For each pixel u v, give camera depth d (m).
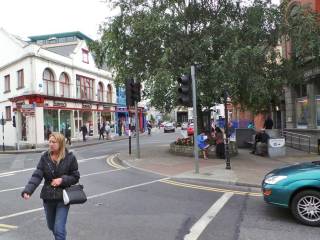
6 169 16.95
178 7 18.45
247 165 15.37
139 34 18.19
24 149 31.03
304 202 7.30
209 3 18.70
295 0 20.64
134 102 18.47
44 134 33.94
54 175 5.38
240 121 33.72
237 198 9.74
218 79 16.36
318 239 6.43
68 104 37.62
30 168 16.91
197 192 10.62
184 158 18.11
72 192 5.30
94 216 8.08
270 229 7.00
